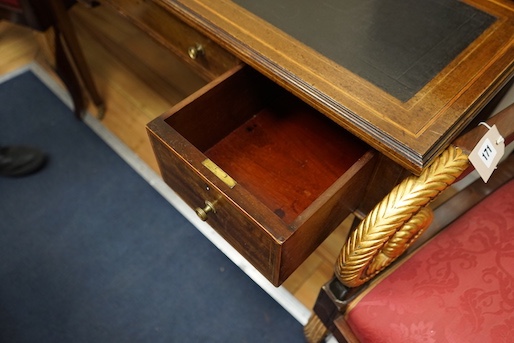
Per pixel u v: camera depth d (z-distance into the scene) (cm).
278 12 68
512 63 62
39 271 108
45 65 148
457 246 66
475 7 70
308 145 79
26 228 114
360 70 60
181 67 149
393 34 65
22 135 132
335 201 60
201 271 108
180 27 78
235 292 105
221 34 65
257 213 54
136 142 131
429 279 63
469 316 59
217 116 74
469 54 62
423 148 52
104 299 104
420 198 52
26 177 124
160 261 109
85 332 100
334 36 65
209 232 113
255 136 80
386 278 65
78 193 121
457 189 113
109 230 114
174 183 71
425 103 56
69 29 109
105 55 151
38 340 99
